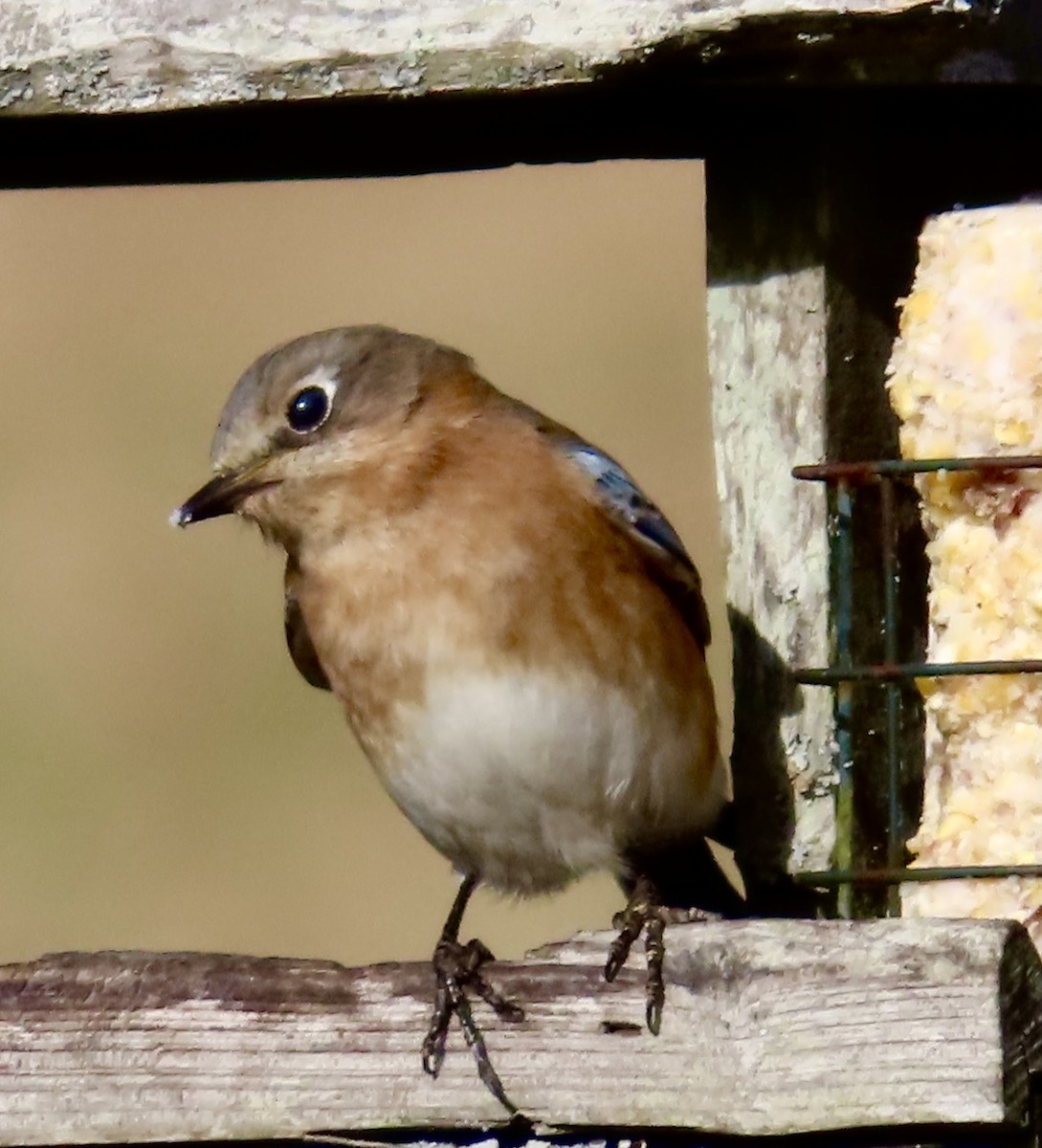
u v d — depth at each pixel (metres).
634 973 9.33
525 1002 9.40
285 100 10.87
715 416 11.81
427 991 9.53
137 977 9.70
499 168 12.37
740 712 11.71
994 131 11.45
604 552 11.66
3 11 11.06
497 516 11.62
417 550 11.64
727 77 10.56
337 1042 9.54
